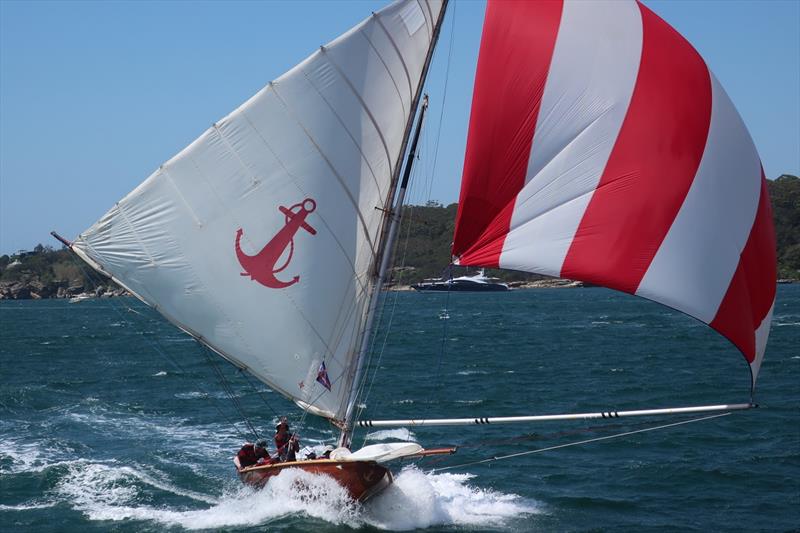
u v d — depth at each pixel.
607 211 31.97
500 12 33.03
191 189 39.06
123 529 40.03
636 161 32.03
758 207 32.50
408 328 195.88
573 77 32.34
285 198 38.78
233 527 39.06
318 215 38.69
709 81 32.75
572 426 64.69
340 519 38.66
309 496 39.09
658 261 31.78
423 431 63.38
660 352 126.12
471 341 156.00
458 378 100.50
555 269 32.12
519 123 32.41
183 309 39.78
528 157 32.38
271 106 38.41
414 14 37.66
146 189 39.16
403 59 37.88
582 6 32.81
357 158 38.34
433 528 38.84
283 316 39.31
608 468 51.06
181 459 54.53
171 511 42.75
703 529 40.09
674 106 32.19
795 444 57.06
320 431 64.00
